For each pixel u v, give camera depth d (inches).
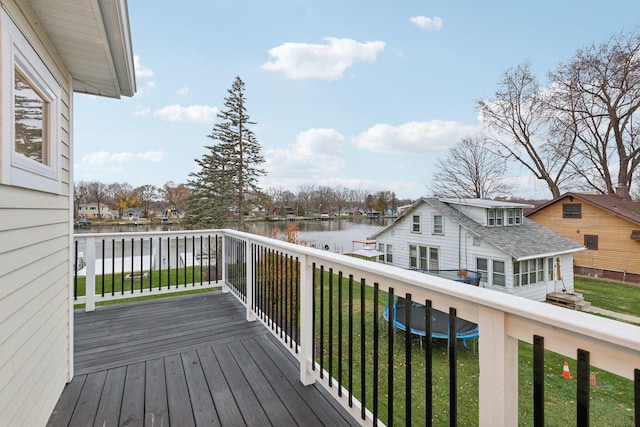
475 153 758.5
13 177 50.6
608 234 540.4
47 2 57.4
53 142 72.2
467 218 498.9
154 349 98.7
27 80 60.2
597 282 520.7
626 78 538.9
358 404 61.2
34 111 65.1
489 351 35.5
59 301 75.2
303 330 79.7
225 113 695.7
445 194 810.8
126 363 90.0
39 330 62.9
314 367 76.1
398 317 190.5
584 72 575.5
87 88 101.4
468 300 36.7
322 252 73.5
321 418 66.9
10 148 49.4
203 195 682.8
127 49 78.9
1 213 47.6
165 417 66.9
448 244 499.8
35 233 61.2
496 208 489.1
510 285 413.1
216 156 685.3
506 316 34.1
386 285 52.4
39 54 63.3
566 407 136.4
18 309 53.5
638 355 24.5
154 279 289.9
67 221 82.6
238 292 143.4
